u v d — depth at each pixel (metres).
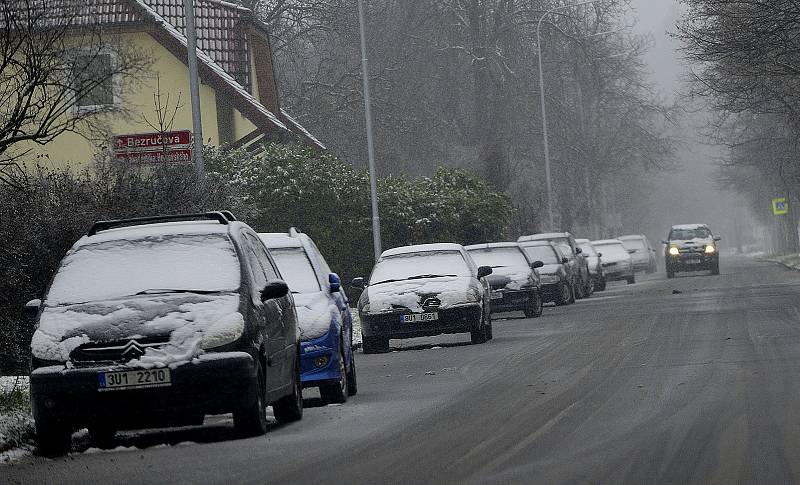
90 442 29.30
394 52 147.00
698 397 29.55
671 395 30.25
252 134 89.44
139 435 30.45
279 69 147.62
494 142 141.50
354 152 144.75
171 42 86.56
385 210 90.62
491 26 144.75
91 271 29.00
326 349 35.03
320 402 36.41
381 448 24.52
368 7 146.62
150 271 28.91
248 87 95.31
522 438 24.53
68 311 27.61
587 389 32.78
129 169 51.09
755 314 60.34
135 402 26.53
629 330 55.50
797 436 22.77
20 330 43.47
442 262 58.03
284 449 25.23
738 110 86.75
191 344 26.77
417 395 35.31
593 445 23.02
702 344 45.09
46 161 83.00
